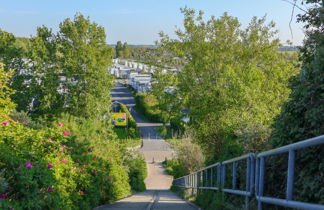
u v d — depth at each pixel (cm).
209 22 2528
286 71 2292
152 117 8200
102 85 4350
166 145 6309
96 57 4447
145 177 4566
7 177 586
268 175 643
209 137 2198
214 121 2136
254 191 657
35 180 629
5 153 605
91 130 2200
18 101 3903
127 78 15050
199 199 1180
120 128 6975
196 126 2259
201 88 2305
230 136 1809
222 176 937
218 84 2209
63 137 929
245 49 2500
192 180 1680
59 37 4350
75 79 4338
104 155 1825
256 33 2502
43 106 3966
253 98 1956
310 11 657
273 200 486
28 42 4234
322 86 578
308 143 361
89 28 4444
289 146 417
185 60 2570
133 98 11175
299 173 536
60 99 4159
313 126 619
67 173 949
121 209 1036
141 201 1431
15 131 837
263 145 1023
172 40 2550
